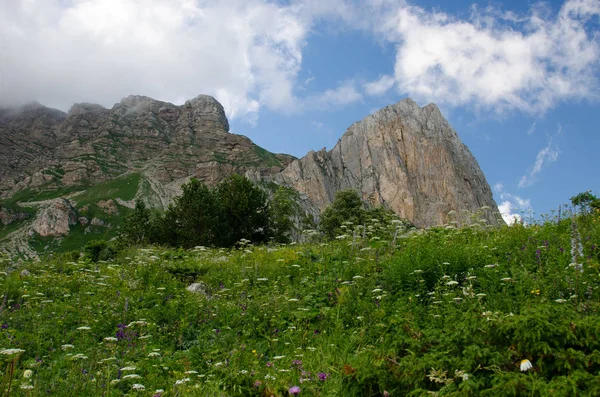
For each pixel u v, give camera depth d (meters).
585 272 8.14
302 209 164.12
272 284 13.28
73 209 196.50
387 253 14.34
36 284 14.23
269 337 8.71
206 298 12.15
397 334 6.25
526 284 8.34
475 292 8.92
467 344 5.17
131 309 11.01
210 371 6.90
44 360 7.91
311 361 7.20
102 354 7.88
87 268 18.78
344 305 9.59
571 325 4.83
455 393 4.58
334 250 15.46
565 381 4.21
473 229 16.19
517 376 4.45
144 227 42.97
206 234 37.91
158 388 6.63
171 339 9.04
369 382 5.52
